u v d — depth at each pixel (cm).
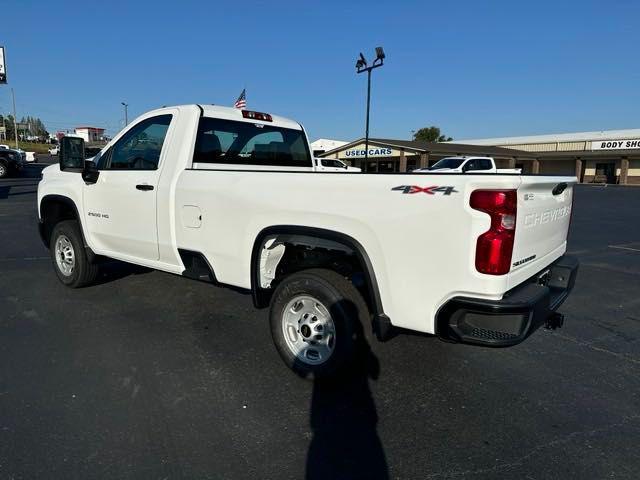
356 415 306
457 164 2227
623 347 428
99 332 430
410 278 288
